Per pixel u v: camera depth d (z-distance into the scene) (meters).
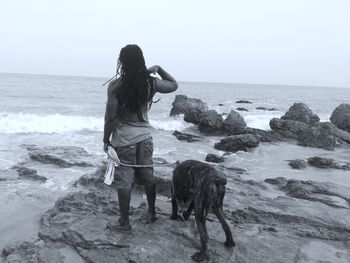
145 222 5.30
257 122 25.38
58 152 12.14
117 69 4.43
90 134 18.06
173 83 4.78
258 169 11.66
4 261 5.15
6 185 8.98
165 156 13.77
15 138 16.22
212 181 4.40
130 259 4.48
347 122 22.25
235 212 6.17
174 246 4.71
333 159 13.09
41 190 8.58
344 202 7.10
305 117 23.20
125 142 4.64
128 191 4.84
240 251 4.66
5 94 42.94
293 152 15.02
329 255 4.80
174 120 24.75
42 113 26.11
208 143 17.34
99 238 4.91
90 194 6.92
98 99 42.12
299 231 5.57
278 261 4.50
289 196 7.79
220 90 97.50
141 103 4.52
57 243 5.18
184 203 5.08
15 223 6.81
